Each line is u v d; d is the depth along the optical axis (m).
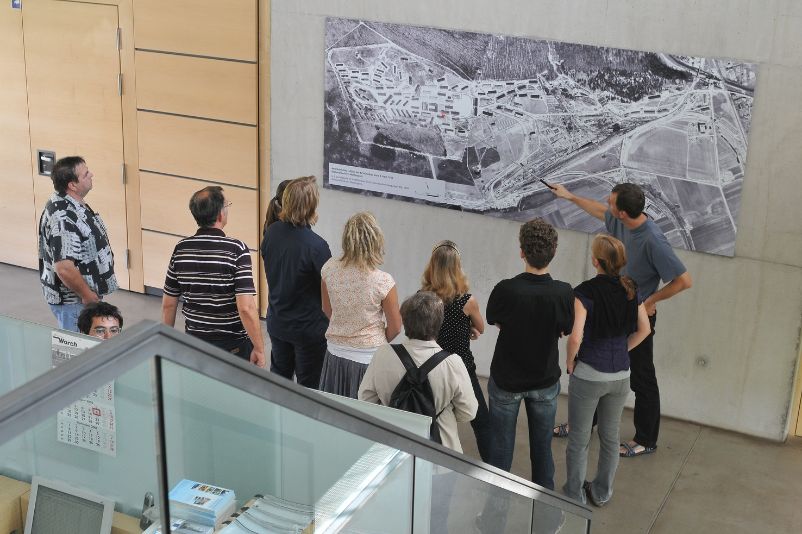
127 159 7.77
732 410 6.16
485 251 6.62
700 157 5.82
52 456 2.89
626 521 5.22
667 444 6.02
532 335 4.67
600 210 6.07
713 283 6.00
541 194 6.32
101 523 2.90
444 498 3.28
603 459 5.21
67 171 5.54
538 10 6.02
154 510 2.84
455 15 6.27
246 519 2.87
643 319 4.94
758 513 5.35
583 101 6.03
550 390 4.85
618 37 5.84
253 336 5.04
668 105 5.81
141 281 8.07
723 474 5.72
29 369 3.37
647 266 5.61
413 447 2.94
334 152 6.93
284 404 2.22
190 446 2.75
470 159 6.47
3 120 8.12
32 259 8.49
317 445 2.88
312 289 5.36
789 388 5.97
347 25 6.60
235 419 2.74
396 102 6.60
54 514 2.92
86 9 7.52
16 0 7.73
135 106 7.59
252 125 7.25
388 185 6.80
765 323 5.93
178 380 2.63
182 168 7.60
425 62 6.42
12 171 8.25
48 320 7.52
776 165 5.66
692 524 5.23
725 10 5.54
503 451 4.93
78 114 7.83
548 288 4.63
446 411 4.05
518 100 6.21
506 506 3.63
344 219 7.06
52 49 7.74
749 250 5.86
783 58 5.49
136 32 7.40
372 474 3.04
